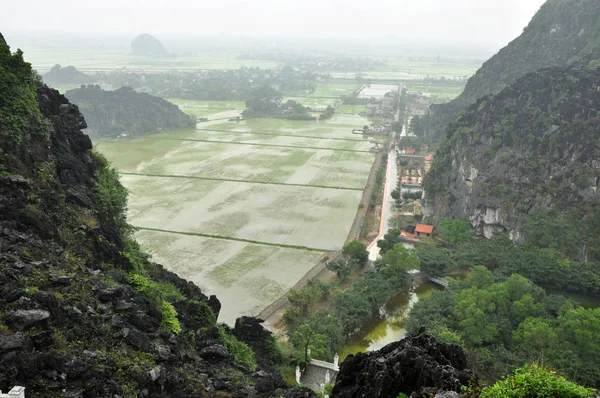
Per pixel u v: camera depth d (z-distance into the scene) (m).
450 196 150.12
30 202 45.28
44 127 52.97
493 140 141.75
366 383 32.91
